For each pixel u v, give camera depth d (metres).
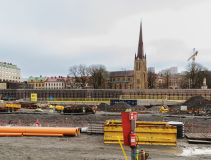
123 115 8.52
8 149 15.90
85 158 14.24
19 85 126.88
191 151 16.80
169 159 14.52
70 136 21.69
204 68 105.31
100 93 93.00
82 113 44.28
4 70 149.25
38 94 95.31
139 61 152.00
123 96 84.25
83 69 117.31
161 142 18.52
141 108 53.88
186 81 110.50
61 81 162.75
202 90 79.19
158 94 84.75
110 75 171.50
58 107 52.59
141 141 18.67
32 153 15.11
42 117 37.75
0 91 96.62
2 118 36.38
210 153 16.31
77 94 94.19
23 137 20.77
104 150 16.52
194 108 44.81
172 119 34.78
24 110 56.81
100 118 37.78
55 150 16.22
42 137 20.95
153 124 20.66
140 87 150.62
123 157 14.70
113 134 19.06
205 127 29.12
